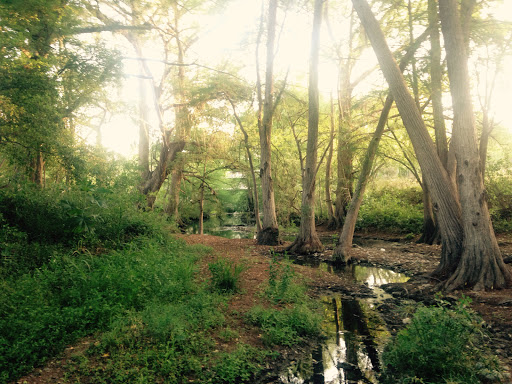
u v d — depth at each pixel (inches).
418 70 482.9
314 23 532.1
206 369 177.9
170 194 966.4
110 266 279.6
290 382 177.9
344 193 955.3
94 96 625.9
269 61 638.5
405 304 303.1
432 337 177.3
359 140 643.5
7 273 257.4
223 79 705.6
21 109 356.5
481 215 311.7
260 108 669.3
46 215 340.2
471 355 176.9
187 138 871.1
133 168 566.9
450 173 435.5
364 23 358.3
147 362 173.2
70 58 460.1
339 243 513.7
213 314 241.0
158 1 748.0
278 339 217.5
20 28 354.9
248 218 1321.4
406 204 901.2
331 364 196.7
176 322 207.9
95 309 213.3
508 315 247.8
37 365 168.7
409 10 533.3
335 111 790.5
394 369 188.7
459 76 316.8
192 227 1212.5
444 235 343.9
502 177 709.9
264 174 663.1
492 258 306.3
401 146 696.4
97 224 372.5
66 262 285.1
